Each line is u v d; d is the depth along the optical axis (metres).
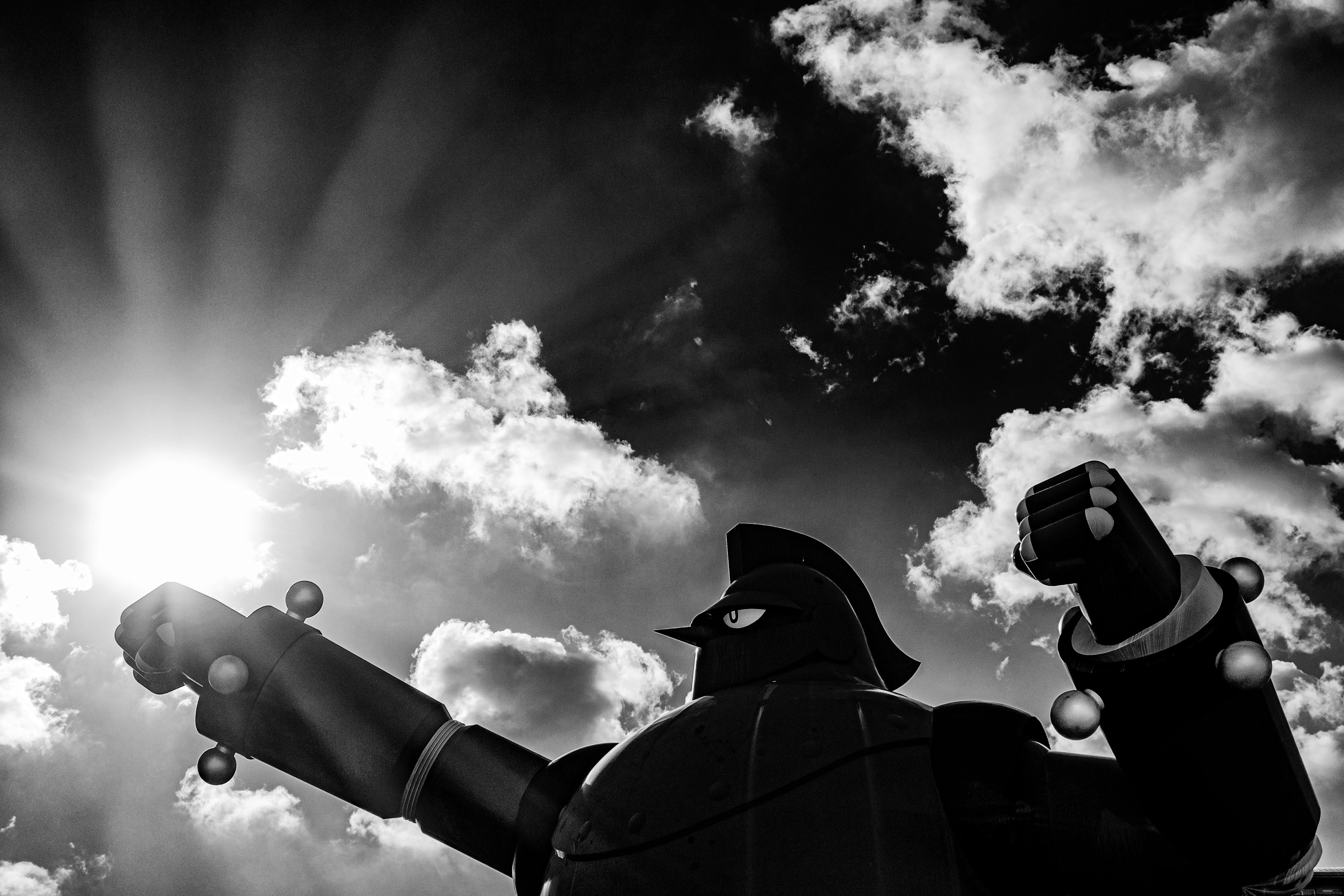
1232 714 3.01
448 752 4.61
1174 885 3.35
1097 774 3.53
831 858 3.59
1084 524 2.99
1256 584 3.36
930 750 3.80
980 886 3.58
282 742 4.66
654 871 3.75
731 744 4.00
